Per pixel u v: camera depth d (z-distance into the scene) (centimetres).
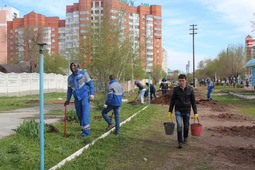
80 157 509
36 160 475
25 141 605
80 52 1375
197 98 2311
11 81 2631
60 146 573
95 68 1353
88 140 622
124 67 1556
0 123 898
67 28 8612
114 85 738
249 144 652
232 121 1036
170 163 501
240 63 4625
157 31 10000
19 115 1134
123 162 502
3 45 8094
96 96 1415
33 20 8750
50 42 9138
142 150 590
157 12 9919
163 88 2398
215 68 6347
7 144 577
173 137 732
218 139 708
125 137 695
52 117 1062
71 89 687
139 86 1711
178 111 630
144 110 1363
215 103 1750
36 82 3105
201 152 579
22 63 5403
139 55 1634
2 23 8138
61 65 5066
